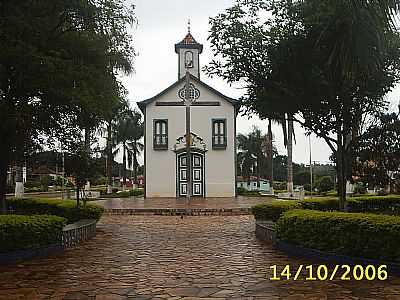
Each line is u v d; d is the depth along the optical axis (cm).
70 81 1070
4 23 1018
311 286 668
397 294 616
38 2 1046
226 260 891
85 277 741
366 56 816
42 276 750
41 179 5178
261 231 1211
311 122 1066
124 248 1055
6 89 1110
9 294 634
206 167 3231
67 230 1072
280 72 1024
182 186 3212
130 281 711
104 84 1185
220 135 3247
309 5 943
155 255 956
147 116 3253
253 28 1027
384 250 747
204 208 2066
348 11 798
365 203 1563
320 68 981
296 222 948
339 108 1025
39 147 1355
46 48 1098
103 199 3061
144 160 3238
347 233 812
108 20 1140
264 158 5678
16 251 898
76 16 1115
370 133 1060
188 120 2780
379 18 750
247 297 609
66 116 1267
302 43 980
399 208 1577
